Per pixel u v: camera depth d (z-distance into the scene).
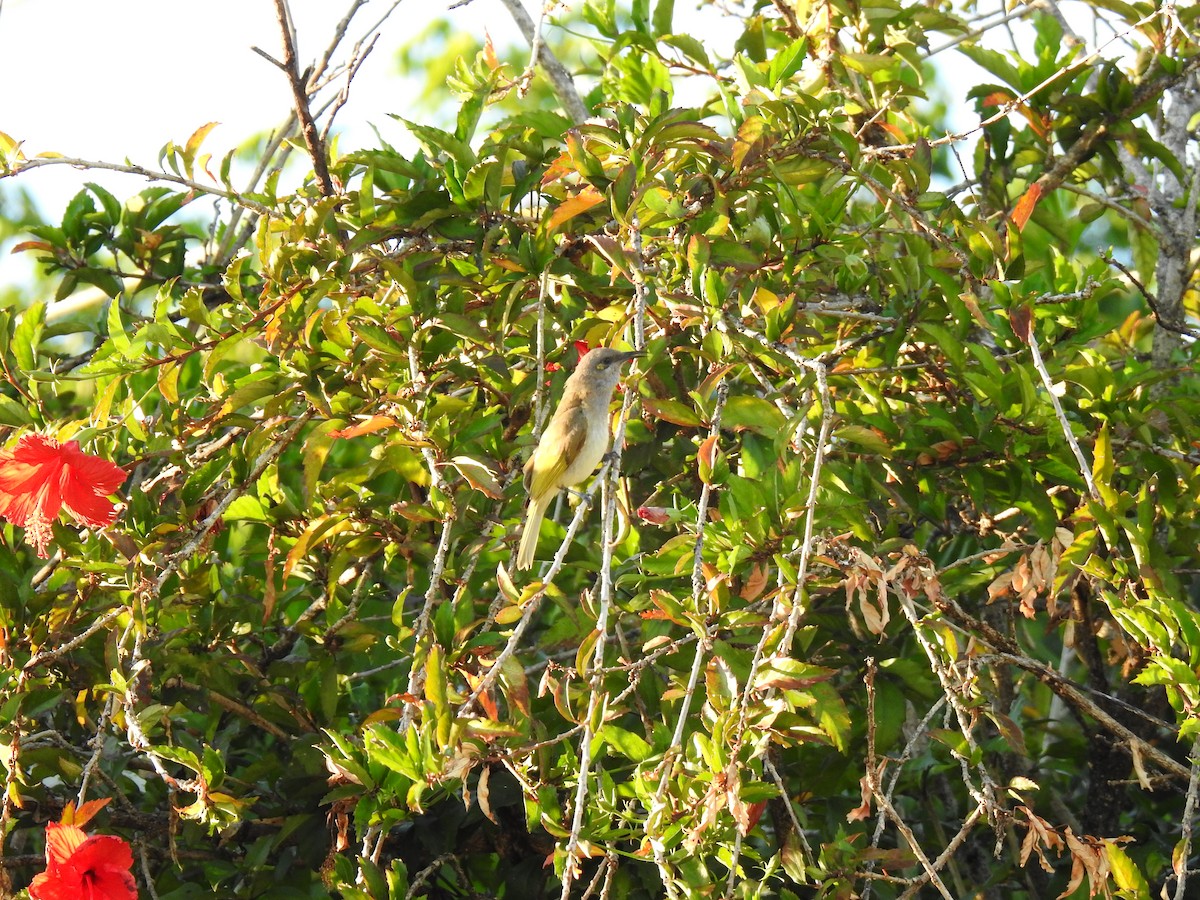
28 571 6.14
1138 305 10.60
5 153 5.91
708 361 5.45
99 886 4.57
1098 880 4.25
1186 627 4.67
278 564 6.54
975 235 5.80
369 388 6.02
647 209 5.44
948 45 7.76
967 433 5.95
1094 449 5.26
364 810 4.76
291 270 6.17
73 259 7.71
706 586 4.68
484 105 6.70
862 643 6.09
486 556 6.58
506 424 6.27
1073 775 8.00
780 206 5.86
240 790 6.30
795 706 4.21
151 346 6.52
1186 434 6.22
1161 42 6.99
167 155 6.30
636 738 4.68
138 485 6.30
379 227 6.09
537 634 7.45
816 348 6.43
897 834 7.15
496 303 6.04
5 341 6.30
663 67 7.21
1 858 5.14
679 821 4.11
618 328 5.48
